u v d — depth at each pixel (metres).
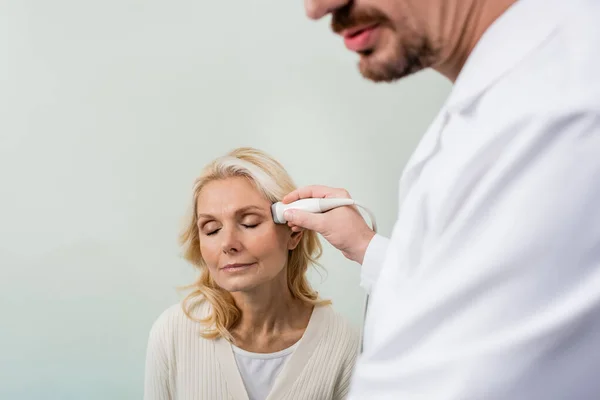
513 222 0.31
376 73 0.41
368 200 1.41
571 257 0.30
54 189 1.38
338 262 1.38
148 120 1.39
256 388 0.98
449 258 0.34
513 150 0.32
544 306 0.30
